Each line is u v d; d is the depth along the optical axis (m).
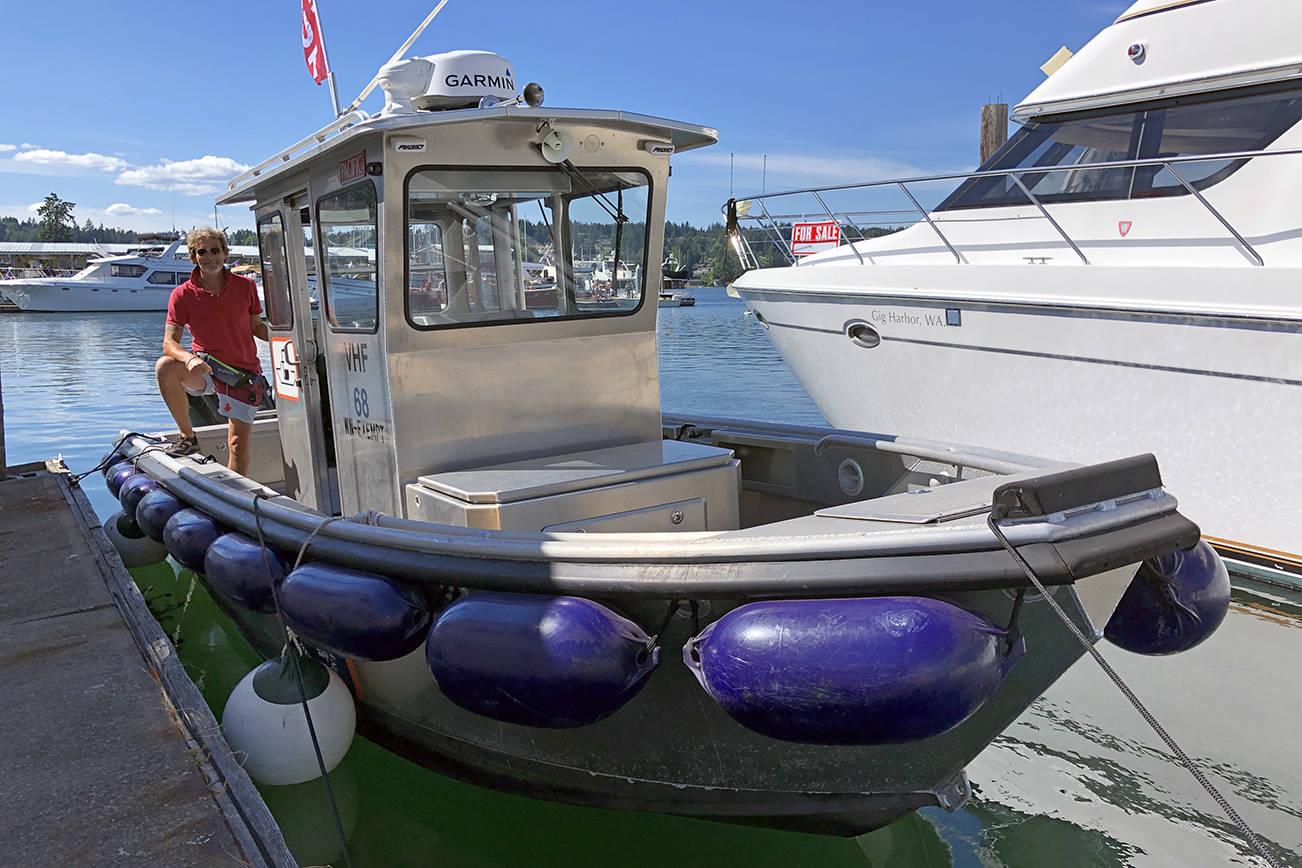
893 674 2.01
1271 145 5.07
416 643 2.72
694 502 3.29
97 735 2.85
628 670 2.31
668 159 3.65
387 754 3.64
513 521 2.93
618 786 2.88
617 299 3.69
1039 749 3.61
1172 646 2.59
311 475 4.45
